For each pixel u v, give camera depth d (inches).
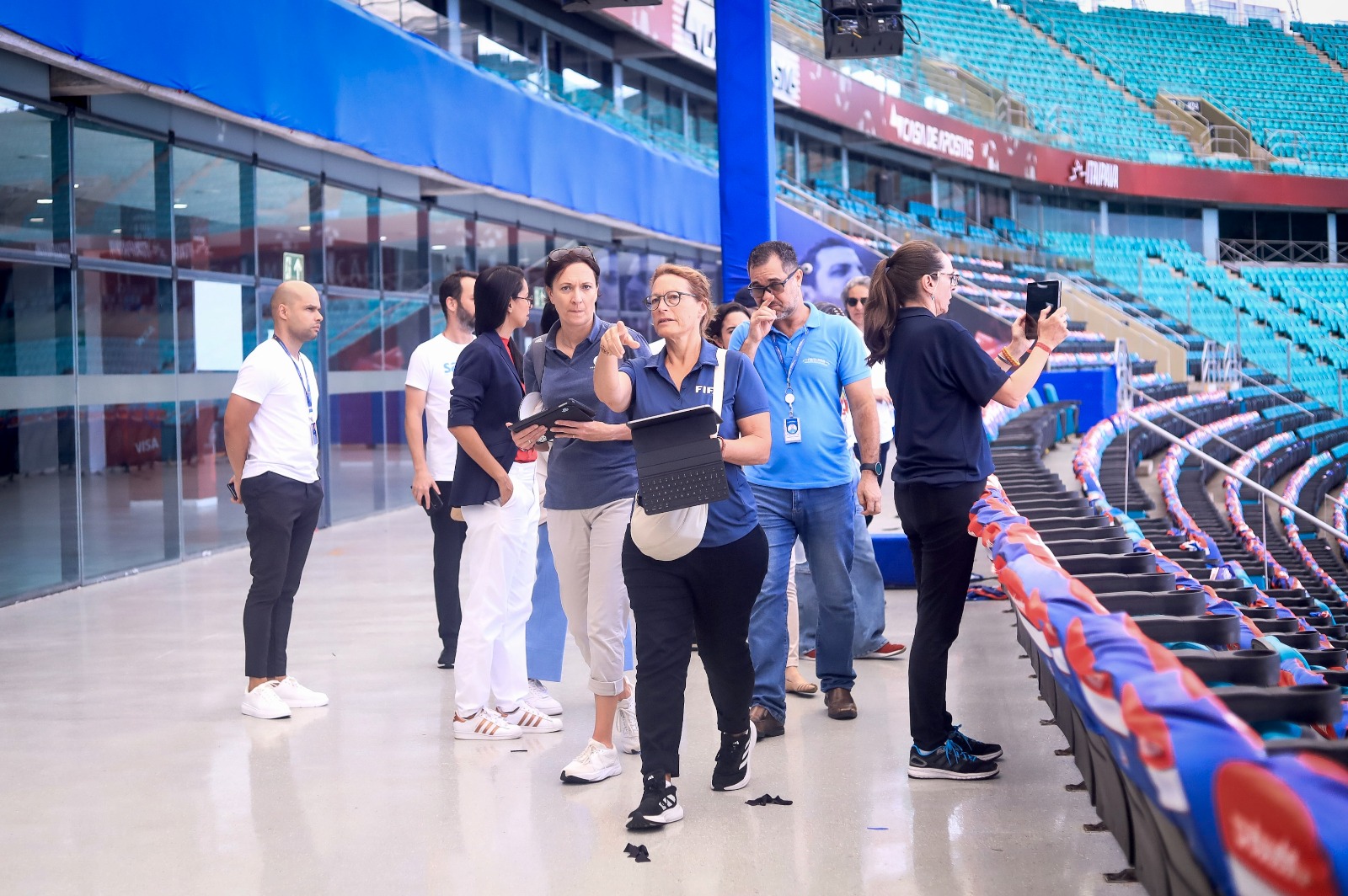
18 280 285.1
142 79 257.6
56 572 301.4
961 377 141.4
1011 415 505.7
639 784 148.6
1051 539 153.4
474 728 169.9
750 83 257.8
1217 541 350.9
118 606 279.3
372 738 170.9
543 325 175.3
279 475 182.9
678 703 134.6
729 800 141.7
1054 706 144.9
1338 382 1136.8
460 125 399.2
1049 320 141.3
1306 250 1363.2
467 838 131.0
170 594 296.2
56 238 297.9
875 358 152.0
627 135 561.0
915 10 1222.9
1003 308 720.3
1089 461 349.4
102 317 317.4
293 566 189.2
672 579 133.3
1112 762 96.8
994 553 117.7
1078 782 144.9
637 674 134.5
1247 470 644.7
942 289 149.8
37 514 293.7
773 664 168.2
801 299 176.9
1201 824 65.7
